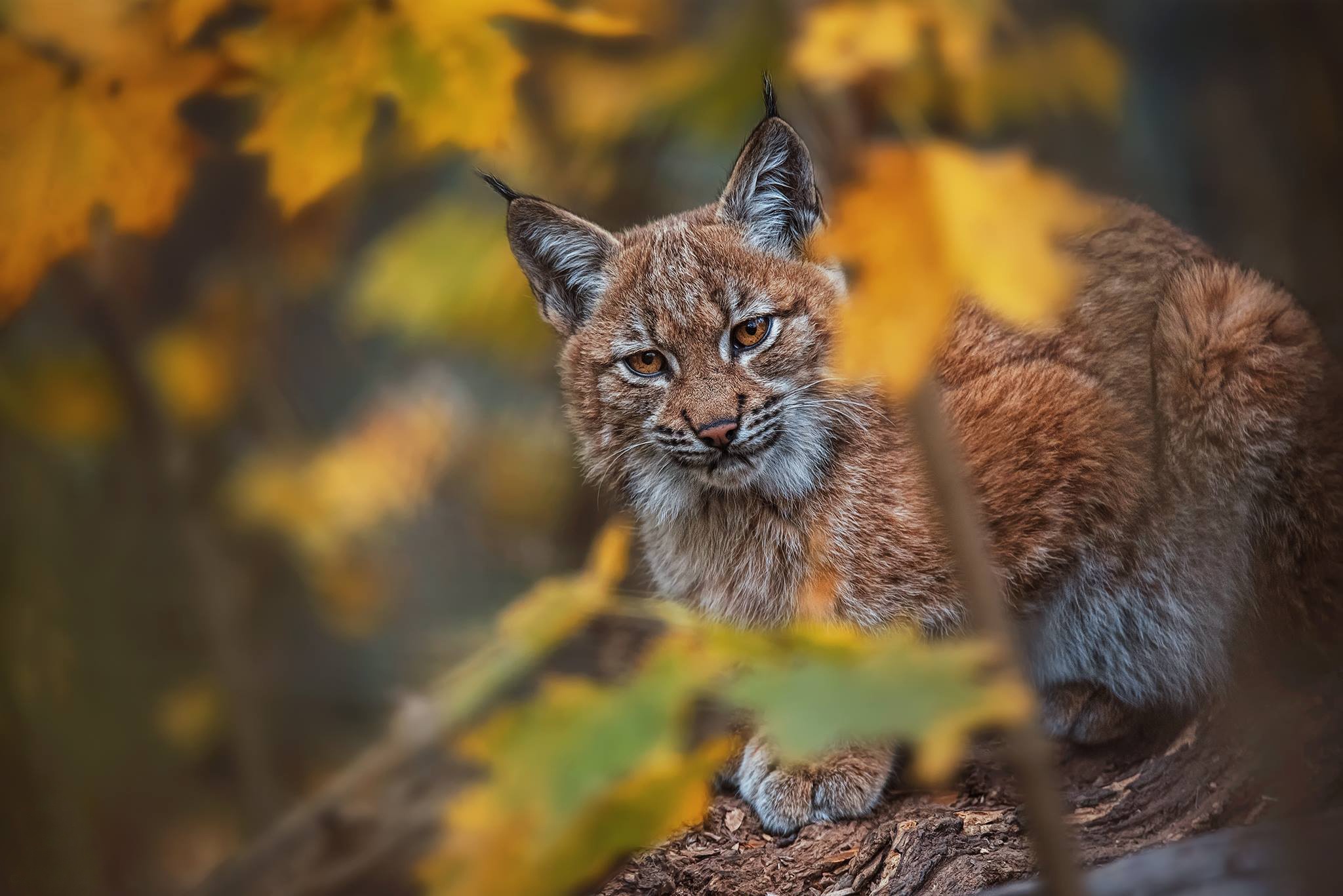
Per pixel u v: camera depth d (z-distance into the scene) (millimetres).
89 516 13555
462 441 13898
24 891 11297
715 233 9133
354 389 16422
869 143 3941
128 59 5812
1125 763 8422
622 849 4145
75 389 10930
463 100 5762
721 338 8961
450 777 7859
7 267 5918
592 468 9727
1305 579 8141
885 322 3695
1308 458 8109
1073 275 3693
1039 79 10008
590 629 7289
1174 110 12633
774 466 8984
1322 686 7551
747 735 8711
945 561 8812
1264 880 5000
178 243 14242
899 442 8898
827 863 7789
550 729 3627
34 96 5836
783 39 9531
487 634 11250
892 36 6156
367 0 5723
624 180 12875
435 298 11094
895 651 3496
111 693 13516
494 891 3947
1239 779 7379
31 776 11430
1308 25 5277
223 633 12352
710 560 9383
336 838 7422
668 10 11352
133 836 13070
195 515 12133
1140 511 8703
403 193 14641
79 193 5914
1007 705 3199
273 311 14445
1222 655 8391
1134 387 8961
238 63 5836
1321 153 5285
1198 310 8609
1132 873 5102
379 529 14797
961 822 7852
